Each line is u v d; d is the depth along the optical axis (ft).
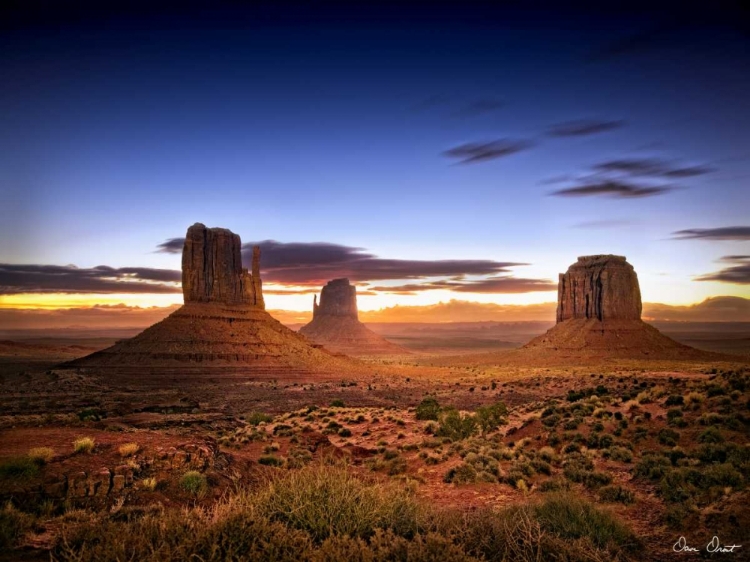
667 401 96.99
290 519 30.86
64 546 28.45
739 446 61.36
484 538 32.27
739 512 42.14
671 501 49.65
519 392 259.80
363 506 32.94
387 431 127.54
